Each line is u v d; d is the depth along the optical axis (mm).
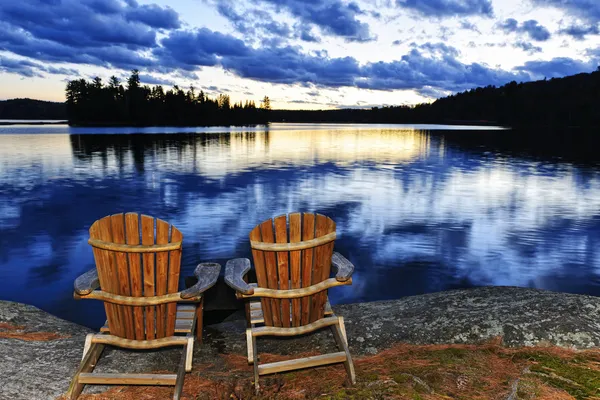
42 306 5457
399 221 10469
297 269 2553
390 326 3609
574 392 2350
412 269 7043
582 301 3672
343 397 2363
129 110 133000
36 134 60031
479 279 6613
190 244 8297
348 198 13508
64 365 2896
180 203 12625
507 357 2871
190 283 4133
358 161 25859
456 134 72000
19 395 2447
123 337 2549
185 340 2539
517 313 3529
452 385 2477
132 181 17172
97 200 13102
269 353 3258
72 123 132500
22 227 9719
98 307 5410
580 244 8531
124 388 2607
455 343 3217
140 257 2387
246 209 11758
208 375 2814
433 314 3775
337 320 2744
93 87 130250
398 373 2658
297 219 2521
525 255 7832
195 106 149125
